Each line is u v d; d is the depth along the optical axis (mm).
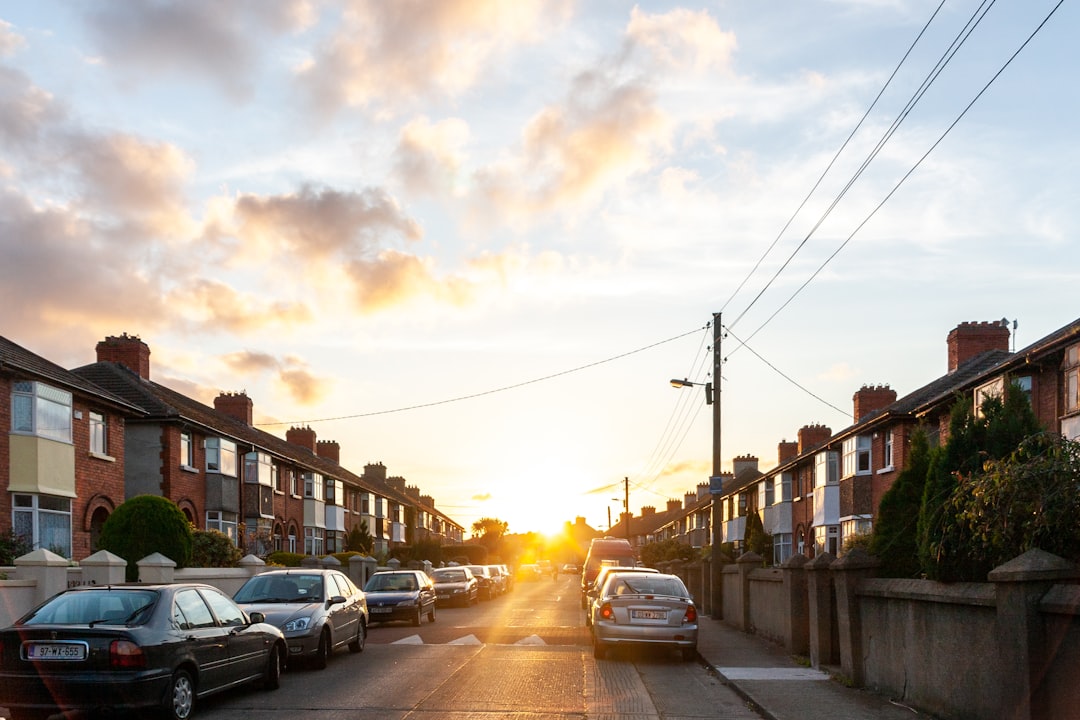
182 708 10531
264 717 10844
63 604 10664
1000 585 8312
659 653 17719
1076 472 8914
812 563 15117
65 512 25234
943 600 9914
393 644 19391
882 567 13195
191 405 37781
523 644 19344
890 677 11844
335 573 17562
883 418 29844
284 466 44250
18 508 23375
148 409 31500
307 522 47281
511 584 54875
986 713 8953
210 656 11180
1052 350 19984
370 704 11727
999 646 8352
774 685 13062
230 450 36094
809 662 15422
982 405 11695
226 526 36000
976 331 31141
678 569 41719
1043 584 7973
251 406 46125
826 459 37656
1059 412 20500
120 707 9805
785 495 46781
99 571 16812
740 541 58969
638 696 12641
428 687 13188
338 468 58750
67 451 25062
